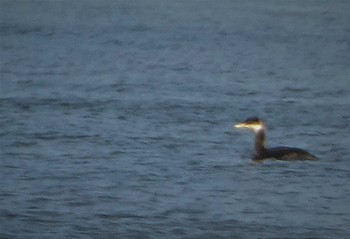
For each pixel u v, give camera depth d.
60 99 35.12
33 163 26.30
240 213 22.50
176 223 21.88
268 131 30.50
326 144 28.70
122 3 83.75
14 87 37.81
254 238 21.19
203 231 21.45
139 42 56.41
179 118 32.06
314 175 25.11
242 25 67.38
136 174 25.28
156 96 36.12
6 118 31.77
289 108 34.12
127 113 32.72
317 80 41.34
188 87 38.50
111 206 22.86
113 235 21.20
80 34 60.06
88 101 34.78
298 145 28.56
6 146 28.11
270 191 23.95
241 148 27.91
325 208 22.86
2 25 63.81
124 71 43.28
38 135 29.45
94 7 78.94
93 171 25.55
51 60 46.81
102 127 30.61
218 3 86.25
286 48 55.22
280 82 40.41
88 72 42.72
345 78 42.16
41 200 23.22
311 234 21.39
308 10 80.38
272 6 83.69
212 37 60.16
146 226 21.69
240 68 45.31
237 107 34.06
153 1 86.62
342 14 77.31
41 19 68.31
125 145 28.27
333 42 58.66
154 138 29.16
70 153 27.34
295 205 23.05
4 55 48.28
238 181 24.67
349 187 24.28
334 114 33.16
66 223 21.83
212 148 27.92
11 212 22.42
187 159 26.66
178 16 73.44
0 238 21.00
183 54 50.97
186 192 23.83
